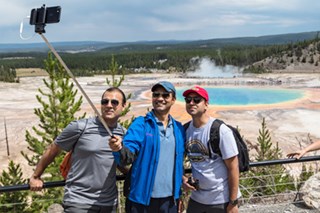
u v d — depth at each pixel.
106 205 4.29
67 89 12.73
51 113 12.64
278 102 57.00
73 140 4.29
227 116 44.81
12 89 74.81
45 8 3.33
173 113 45.41
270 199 8.38
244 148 4.61
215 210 4.63
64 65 3.68
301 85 81.19
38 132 12.78
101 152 4.26
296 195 7.82
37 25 3.36
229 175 4.51
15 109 50.59
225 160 4.48
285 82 88.00
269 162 5.48
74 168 4.34
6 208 11.41
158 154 4.25
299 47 138.12
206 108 4.55
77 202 4.23
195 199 4.79
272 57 139.62
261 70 127.88
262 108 50.69
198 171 4.63
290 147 31.50
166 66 156.12
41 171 4.46
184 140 4.63
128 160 4.07
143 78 111.44
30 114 46.50
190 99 4.47
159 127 4.36
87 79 104.38
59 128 12.71
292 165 18.91
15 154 29.84
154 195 4.28
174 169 4.37
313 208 7.15
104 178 4.27
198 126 4.58
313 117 43.78
